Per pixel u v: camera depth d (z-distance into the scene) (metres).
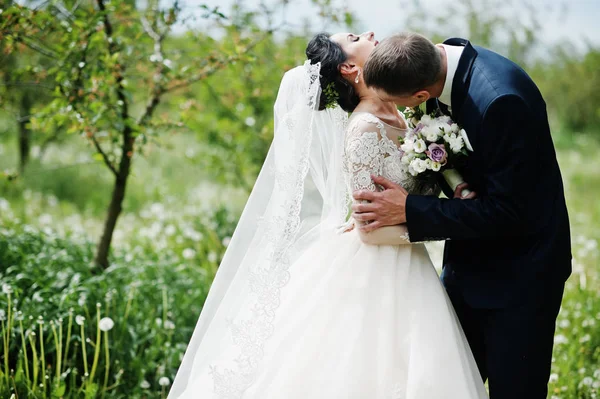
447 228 2.38
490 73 2.37
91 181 7.98
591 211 7.46
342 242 2.64
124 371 3.31
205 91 5.29
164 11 3.79
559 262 2.44
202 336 2.62
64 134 7.06
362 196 2.46
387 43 2.37
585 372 3.56
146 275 4.17
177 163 8.98
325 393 2.36
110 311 3.55
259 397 2.42
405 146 2.44
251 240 2.61
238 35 4.11
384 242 2.49
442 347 2.36
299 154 2.50
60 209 6.83
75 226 5.64
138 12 4.23
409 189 2.55
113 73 3.65
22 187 7.19
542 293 2.41
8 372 2.98
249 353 2.40
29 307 3.27
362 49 2.62
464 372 2.35
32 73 3.89
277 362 2.46
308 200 2.84
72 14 3.70
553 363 3.59
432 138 2.41
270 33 4.15
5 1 3.51
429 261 2.59
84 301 3.38
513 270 2.44
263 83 5.09
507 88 2.31
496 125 2.30
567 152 11.72
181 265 4.56
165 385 3.21
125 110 3.82
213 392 2.44
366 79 2.41
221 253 5.33
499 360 2.43
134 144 3.90
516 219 2.33
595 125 13.32
